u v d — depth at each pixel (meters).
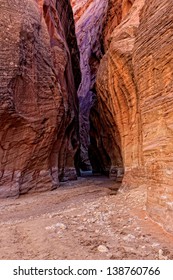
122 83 13.47
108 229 7.26
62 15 30.48
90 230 7.23
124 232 6.89
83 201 13.29
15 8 17.09
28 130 16.25
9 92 14.90
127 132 13.66
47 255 5.42
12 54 15.66
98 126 27.03
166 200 6.90
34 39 18.11
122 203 10.63
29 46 17.38
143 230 6.89
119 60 13.32
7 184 15.09
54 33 23.95
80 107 47.59
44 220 8.72
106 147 23.84
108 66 15.23
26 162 16.20
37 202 13.97
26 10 18.17
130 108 13.05
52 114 18.19
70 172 24.62
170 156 6.84
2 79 14.80
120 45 13.58
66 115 22.94
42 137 17.25
